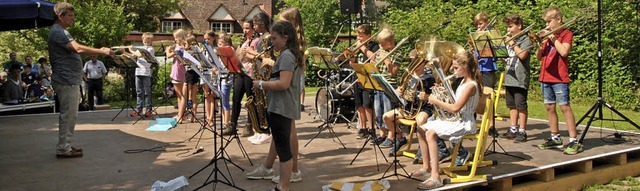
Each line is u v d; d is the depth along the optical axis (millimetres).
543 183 4676
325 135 6434
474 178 4145
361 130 6152
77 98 4984
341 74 7582
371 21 20547
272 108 3609
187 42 6840
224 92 6223
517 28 5770
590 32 13266
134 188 3918
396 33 15273
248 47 5332
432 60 4234
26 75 11883
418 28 14930
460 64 4145
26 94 11641
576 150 5266
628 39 12578
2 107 9719
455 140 4113
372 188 3842
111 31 15664
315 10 21391
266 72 4348
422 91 4277
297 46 3670
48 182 4078
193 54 5426
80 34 15266
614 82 12688
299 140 6055
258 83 3592
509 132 6211
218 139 5992
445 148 4938
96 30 15273
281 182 3670
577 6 13477
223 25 32906
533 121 7766
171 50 7121
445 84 4164
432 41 4355
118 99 15672
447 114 4238
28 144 5727
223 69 4371
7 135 6367
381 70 5129
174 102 12266
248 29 5793
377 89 4305
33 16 4848
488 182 4207
